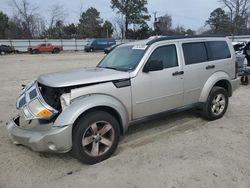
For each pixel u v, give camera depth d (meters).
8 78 13.14
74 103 3.90
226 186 3.44
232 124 5.70
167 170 3.85
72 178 3.73
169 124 5.74
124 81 4.38
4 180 3.73
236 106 7.16
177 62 5.11
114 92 4.27
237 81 6.32
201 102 5.62
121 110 4.34
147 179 3.64
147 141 4.90
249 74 10.13
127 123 4.50
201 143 4.74
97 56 30.50
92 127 4.01
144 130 5.44
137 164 4.05
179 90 5.13
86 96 4.03
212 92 5.70
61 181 3.67
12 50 41.38
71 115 3.79
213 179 3.59
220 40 6.02
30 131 4.02
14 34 64.62
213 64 5.70
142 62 4.63
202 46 5.62
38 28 68.06
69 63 21.06
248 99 7.99
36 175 3.84
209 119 5.88
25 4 69.31
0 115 6.66
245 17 60.56
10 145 4.82
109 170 3.90
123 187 3.48
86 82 4.06
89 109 4.05
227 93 6.09
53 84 3.93
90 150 4.08
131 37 77.94
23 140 4.03
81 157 3.98
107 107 4.20
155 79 4.73
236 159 4.12
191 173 3.75
